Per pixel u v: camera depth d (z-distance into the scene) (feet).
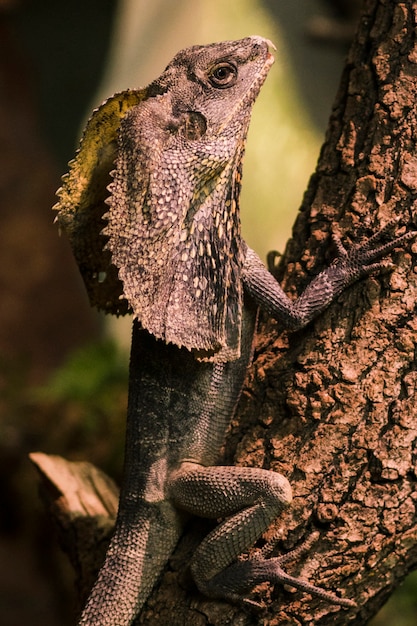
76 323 49.85
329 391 13.44
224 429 15.23
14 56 54.03
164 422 15.03
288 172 33.96
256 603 13.16
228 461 14.57
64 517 17.87
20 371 42.60
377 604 13.70
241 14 35.47
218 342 13.74
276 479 13.21
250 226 33.45
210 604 13.55
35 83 54.29
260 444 14.05
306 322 14.02
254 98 14.49
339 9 36.60
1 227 50.85
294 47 36.11
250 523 13.29
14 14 53.36
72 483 18.63
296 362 14.06
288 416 13.89
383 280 13.58
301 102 35.37
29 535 36.96
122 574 14.65
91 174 13.82
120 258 12.60
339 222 14.43
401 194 13.75
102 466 31.73
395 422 12.91
